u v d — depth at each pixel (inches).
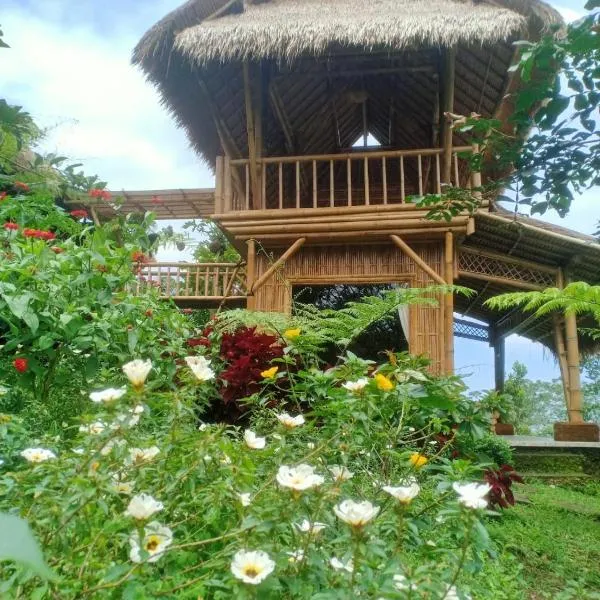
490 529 141.3
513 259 346.9
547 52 127.6
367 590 52.2
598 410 627.8
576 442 299.7
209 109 334.0
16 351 130.4
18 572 45.7
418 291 162.2
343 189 457.7
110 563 52.6
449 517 60.1
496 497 164.6
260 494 61.9
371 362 103.4
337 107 428.8
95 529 53.9
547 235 310.3
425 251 288.5
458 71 337.1
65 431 117.8
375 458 89.7
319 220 283.9
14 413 117.3
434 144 398.0
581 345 446.6
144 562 47.8
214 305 407.8
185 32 284.4
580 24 119.6
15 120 103.3
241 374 158.7
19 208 182.7
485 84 336.5
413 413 105.3
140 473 57.6
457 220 273.1
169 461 62.1
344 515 49.2
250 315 179.3
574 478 279.6
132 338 130.7
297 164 298.5
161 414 82.0
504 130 342.3
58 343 134.0
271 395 128.3
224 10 320.8
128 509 48.6
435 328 274.1
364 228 281.1
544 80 134.4
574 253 331.9
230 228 291.4
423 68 336.2
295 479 54.0
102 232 140.3
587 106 133.0
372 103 433.4
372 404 80.2
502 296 214.7
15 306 117.4
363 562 52.1
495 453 194.5
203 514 62.7
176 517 61.9
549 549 145.4
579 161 147.9
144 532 48.4
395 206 278.5
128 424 55.5
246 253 346.6
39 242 133.0
